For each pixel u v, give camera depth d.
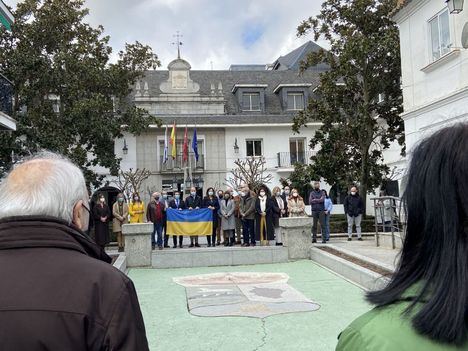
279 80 39.66
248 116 34.34
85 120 18.59
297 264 11.80
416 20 14.27
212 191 15.11
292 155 33.16
